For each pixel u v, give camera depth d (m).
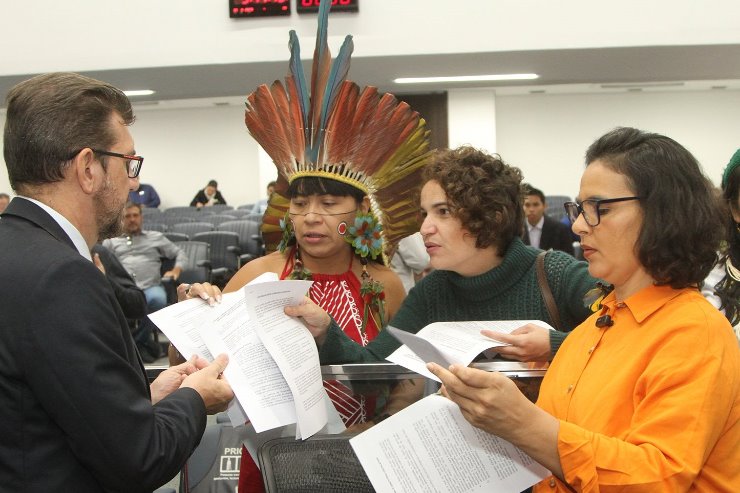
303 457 1.17
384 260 1.77
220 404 1.10
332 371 1.24
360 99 1.62
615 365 0.97
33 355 0.88
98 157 1.03
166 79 5.86
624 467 0.85
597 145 1.01
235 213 10.11
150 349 5.20
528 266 1.41
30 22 5.38
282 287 1.21
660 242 0.92
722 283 1.45
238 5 5.28
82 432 0.89
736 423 0.91
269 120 1.70
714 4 5.20
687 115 11.83
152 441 0.94
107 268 3.46
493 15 5.29
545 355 1.20
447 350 1.15
